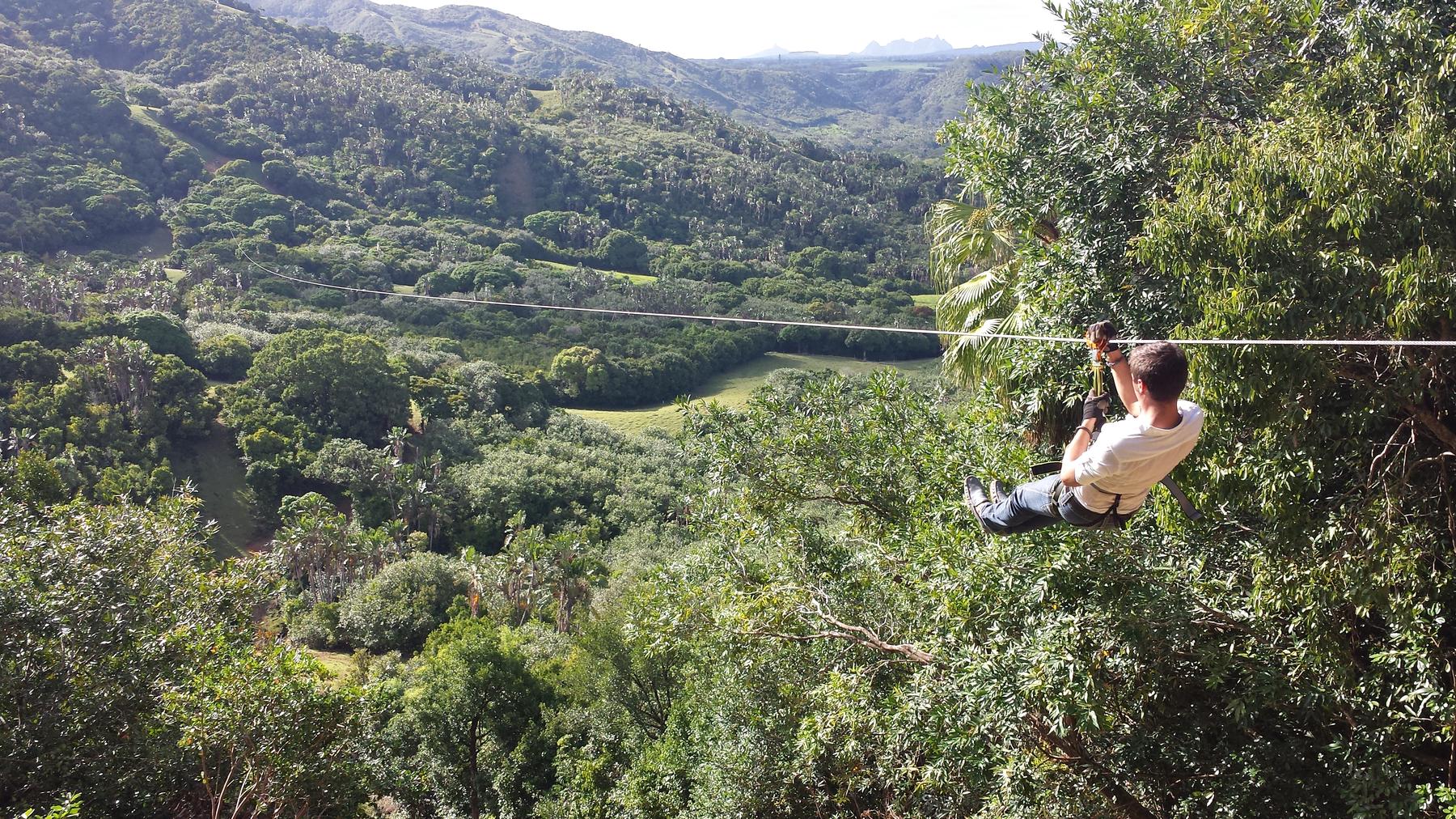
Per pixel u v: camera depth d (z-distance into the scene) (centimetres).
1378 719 514
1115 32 741
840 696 711
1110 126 735
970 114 842
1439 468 522
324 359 6219
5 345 5584
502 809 2423
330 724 1209
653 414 7712
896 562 772
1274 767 563
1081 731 539
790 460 945
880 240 13738
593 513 5653
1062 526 534
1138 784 606
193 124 13538
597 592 4012
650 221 14588
